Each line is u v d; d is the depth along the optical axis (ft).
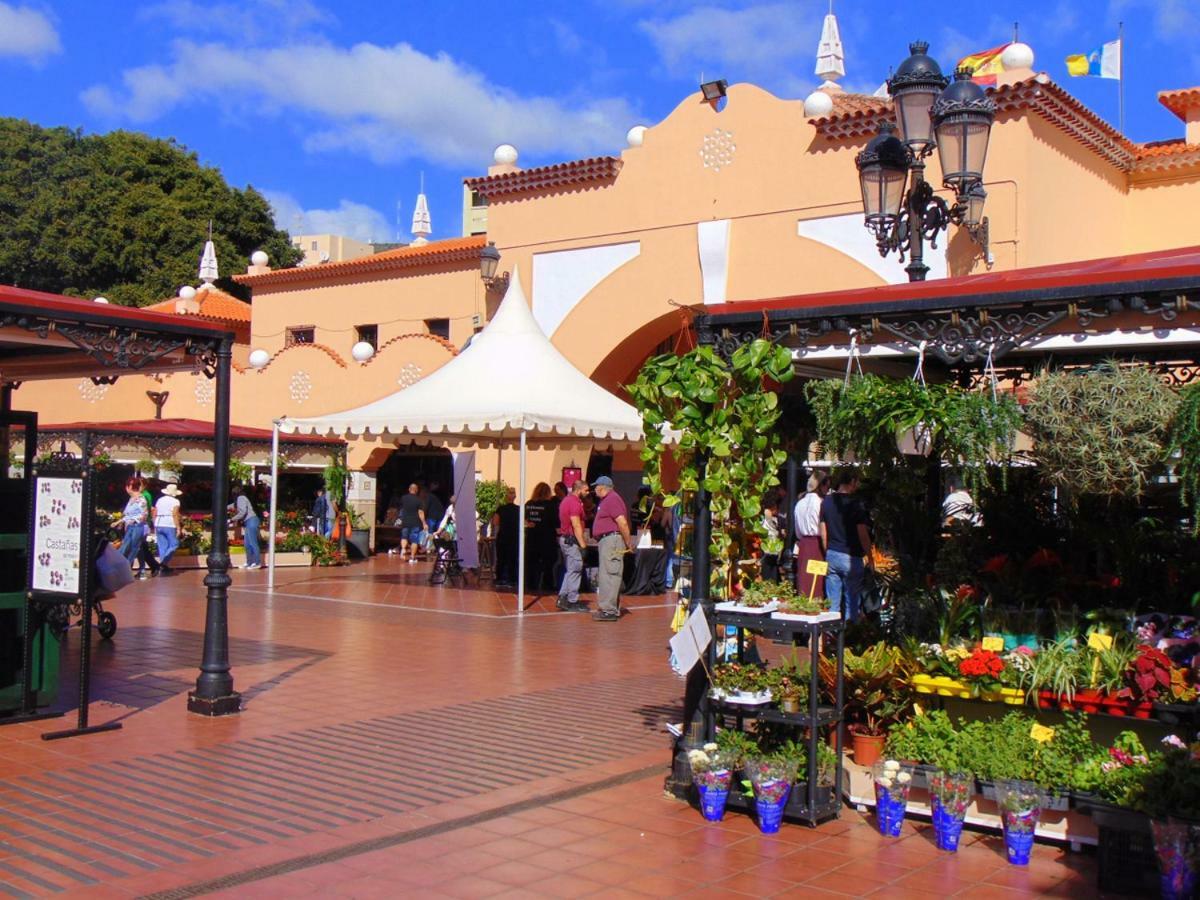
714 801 22.03
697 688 23.34
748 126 69.77
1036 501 26.50
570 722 30.45
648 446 23.31
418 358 85.81
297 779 24.39
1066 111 59.57
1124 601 24.18
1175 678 20.11
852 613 37.42
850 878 19.10
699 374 22.57
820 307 22.61
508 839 20.86
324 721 29.89
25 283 138.00
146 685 34.22
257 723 29.50
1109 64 71.31
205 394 95.25
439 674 37.27
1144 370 20.48
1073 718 21.13
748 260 69.51
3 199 136.56
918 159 35.22
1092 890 18.63
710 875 19.17
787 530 51.31
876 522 28.09
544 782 24.57
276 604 56.39
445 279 88.48
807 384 24.97
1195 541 24.59
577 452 80.28
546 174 78.18
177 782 23.93
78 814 21.63
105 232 135.54
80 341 28.02
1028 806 19.70
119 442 76.43
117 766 25.07
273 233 149.89
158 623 48.01
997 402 21.09
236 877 18.61
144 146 142.20
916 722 22.41
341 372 89.51
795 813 21.83
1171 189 66.95
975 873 19.38
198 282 137.18
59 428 76.02
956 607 24.07
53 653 30.37
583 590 64.54
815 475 44.60
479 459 83.05
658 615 54.80
